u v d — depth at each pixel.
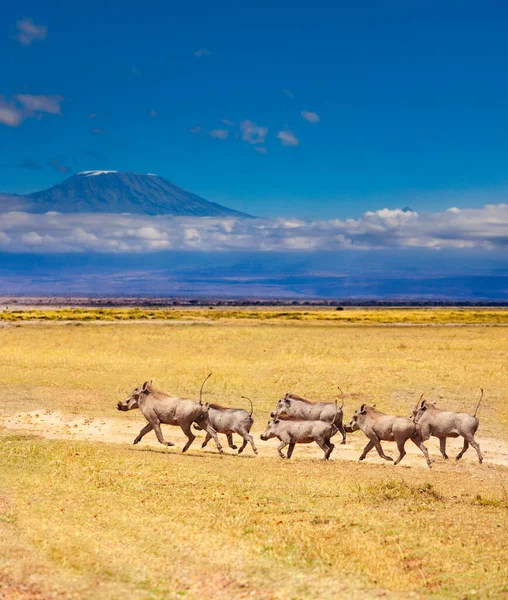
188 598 15.23
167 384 55.50
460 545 19.33
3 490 24.22
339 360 71.62
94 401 49.38
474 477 29.94
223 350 82.44
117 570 16.73
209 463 30.75
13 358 70.88
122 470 28.05
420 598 15.52
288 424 33.78
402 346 88.88
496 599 15.56
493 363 69.25
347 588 15.98
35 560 17.06
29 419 42.69
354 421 34.25
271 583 16.16
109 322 146.62
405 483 26.73
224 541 19.08
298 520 21.58
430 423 33.66
